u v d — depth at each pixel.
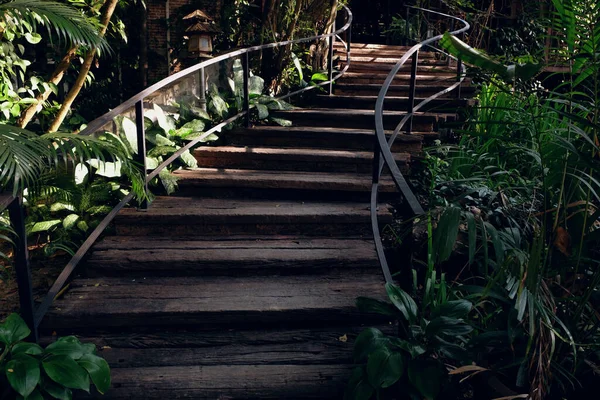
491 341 2.15
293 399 2.43
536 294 1.94
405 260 2.81
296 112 5.11
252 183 3.89
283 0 6.19
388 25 10.91
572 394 2.25
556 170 2.45
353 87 6.11
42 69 5.54
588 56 2.23
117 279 3.07
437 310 2.25
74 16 3.03
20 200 2.35
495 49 8.95
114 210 3.26
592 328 2.30
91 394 2.38
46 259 3.57
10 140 2.14
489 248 3.16
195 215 3.48
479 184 3.92
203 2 8.96
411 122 4.69
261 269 3.13
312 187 3.86
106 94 7.76
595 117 2.41
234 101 5.36
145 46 9.05
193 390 2.41
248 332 2.74
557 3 2.24
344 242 3.39
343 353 2.64
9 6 2.88
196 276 3.12
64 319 2.67
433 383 2.12
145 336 2.70
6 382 2.12
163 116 4.42
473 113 4.98
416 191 4.14
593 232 2.38
